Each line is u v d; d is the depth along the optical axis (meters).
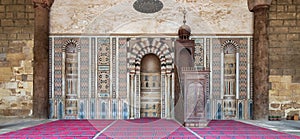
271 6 12.73
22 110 12.49
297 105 12.52
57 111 12.55
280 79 12.58
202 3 13.01
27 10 12.75
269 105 12.51
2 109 12.52
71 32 12.86
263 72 12.27
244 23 12.95
